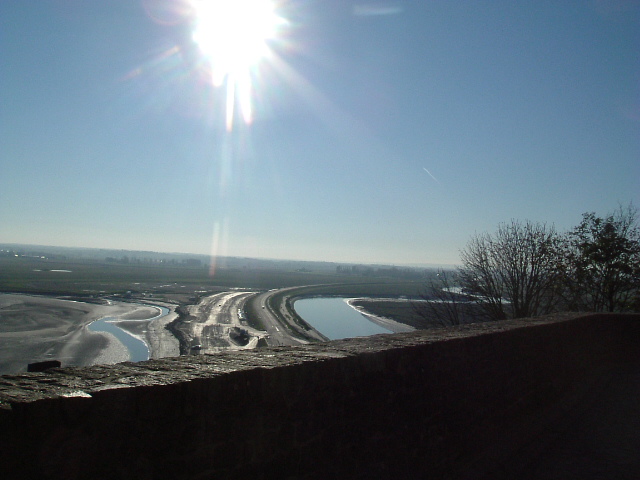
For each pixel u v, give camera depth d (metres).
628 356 15.84
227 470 3.21
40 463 2.38
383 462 4.59
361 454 4.32
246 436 3.34
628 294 23.61
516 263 21.48
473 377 6.38
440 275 23.91
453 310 22.14
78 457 2.52
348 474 4.16
